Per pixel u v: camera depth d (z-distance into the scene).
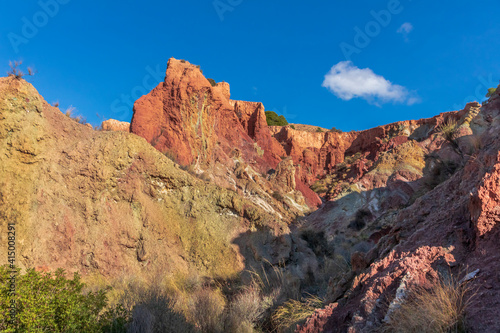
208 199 17.12
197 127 34.00
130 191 15.63
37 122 13.98
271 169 42.97
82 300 6.65
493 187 4.90
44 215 13.02
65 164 14.34
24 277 6.13
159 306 7.96
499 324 3.68
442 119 51.91
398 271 5.38
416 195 21.91
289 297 11.10
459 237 5.29
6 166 12.68
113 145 15.68
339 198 37.22
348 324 5.48
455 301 4.25
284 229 17.02
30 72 14.24
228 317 8.81
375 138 59.59
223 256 15.50
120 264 13.82
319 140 67.75
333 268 14.82
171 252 15.17
